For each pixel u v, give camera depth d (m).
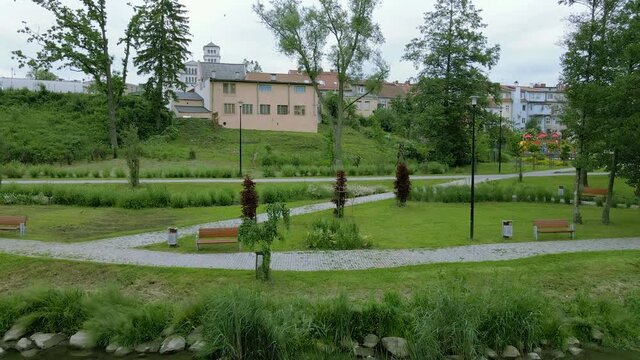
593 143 19.66
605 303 11.46
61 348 9.84
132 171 28.95
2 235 17.00
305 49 45.75
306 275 12.49
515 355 9.71
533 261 13.97
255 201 16.31
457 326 9.54
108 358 9.40
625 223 21.09
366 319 10.11
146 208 23.77
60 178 34.66
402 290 11.76
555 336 10.27
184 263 13.46
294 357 9.24
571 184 35.31
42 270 12.95
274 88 63.25
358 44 45.50
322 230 16.38
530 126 85.44
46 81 69.12
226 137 56.56
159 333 9.99
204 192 25.58
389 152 56.31
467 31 46.12
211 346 9.16
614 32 19.55
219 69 67.25
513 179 38.50
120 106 57.12
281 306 10.02
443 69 47.22
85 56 48.75
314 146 56.12
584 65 19.94
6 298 10.86
